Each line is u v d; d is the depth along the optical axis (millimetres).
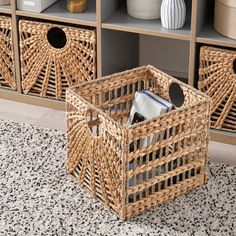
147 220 2510
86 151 2588
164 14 2920
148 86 2826
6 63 3242
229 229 2469
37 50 3137
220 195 2639
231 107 2920
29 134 3000
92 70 3084
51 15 3059
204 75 2916
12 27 3146
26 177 2732
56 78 3158
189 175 2650
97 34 3006
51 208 2568
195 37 2863
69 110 2631
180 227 2475
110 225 2486
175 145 2619
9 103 3275
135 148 2422
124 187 2455
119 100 2793
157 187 2594
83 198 2619
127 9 3074
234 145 2951
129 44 3301
